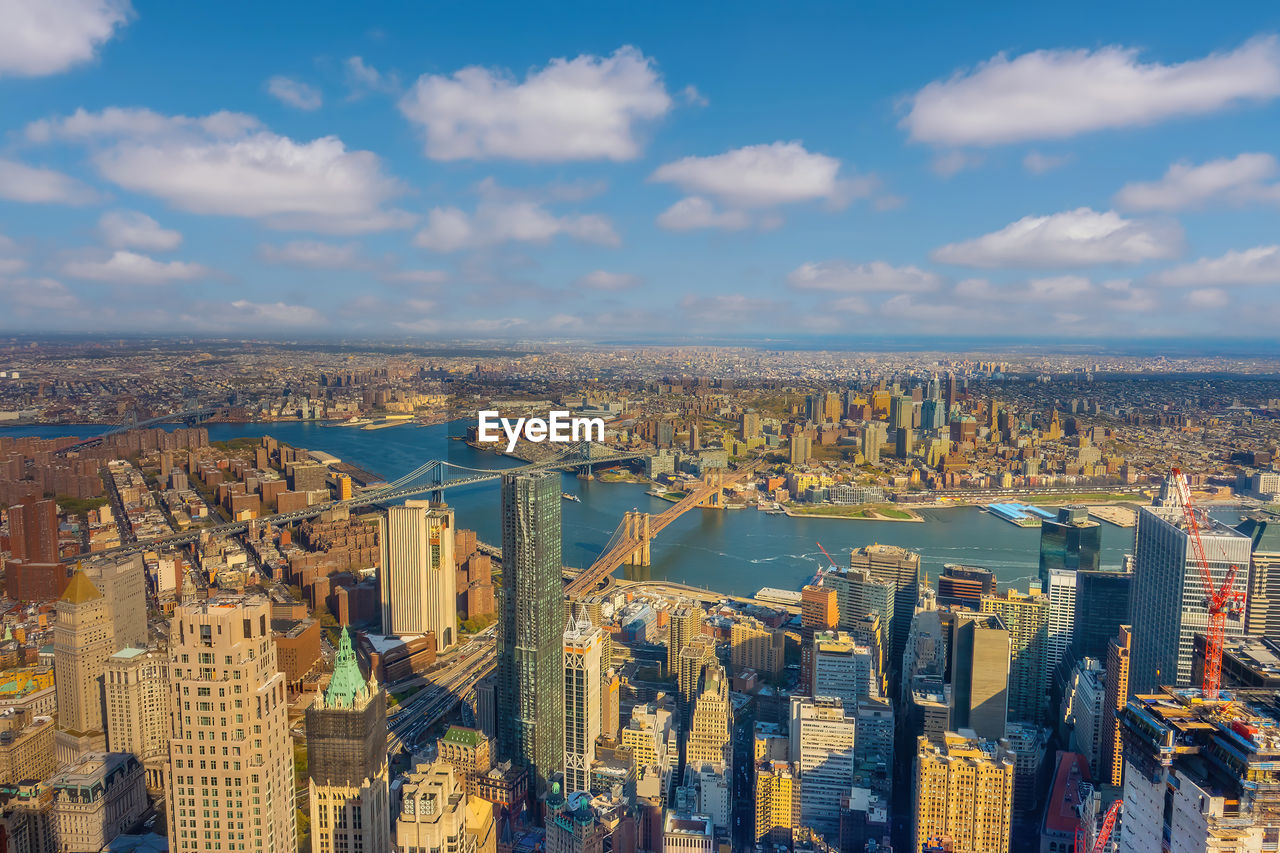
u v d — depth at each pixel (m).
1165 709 166.00
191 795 176.38
